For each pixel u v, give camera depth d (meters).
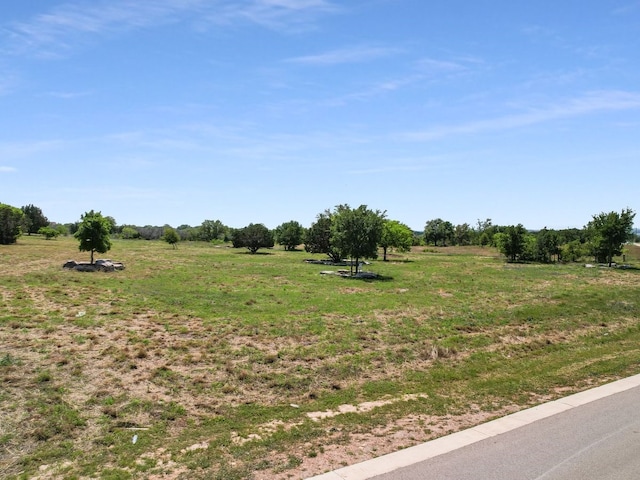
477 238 100.12
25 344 12.53
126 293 21.59
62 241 71.31
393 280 31.38
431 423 8.82
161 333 14.77
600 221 45.91
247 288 25.53
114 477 6.75
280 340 14.72
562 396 10.37
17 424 8.40
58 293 20.33
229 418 9.33
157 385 10.64
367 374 12.36
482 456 7.16
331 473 6.68
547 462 6.90
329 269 38.53
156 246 71.44
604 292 26.05
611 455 7.12
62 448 7.76
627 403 9.66
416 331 16.52
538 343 16.02
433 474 6.56
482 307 21.25
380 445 7.76
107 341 13.41
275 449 7.68
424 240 106.56
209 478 6.65
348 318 18.17
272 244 65.44
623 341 16.80
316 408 9.92
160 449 7.82
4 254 40.69
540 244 54.09
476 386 11.38
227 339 14.53
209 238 94.19
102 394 9.90
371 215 34.34
